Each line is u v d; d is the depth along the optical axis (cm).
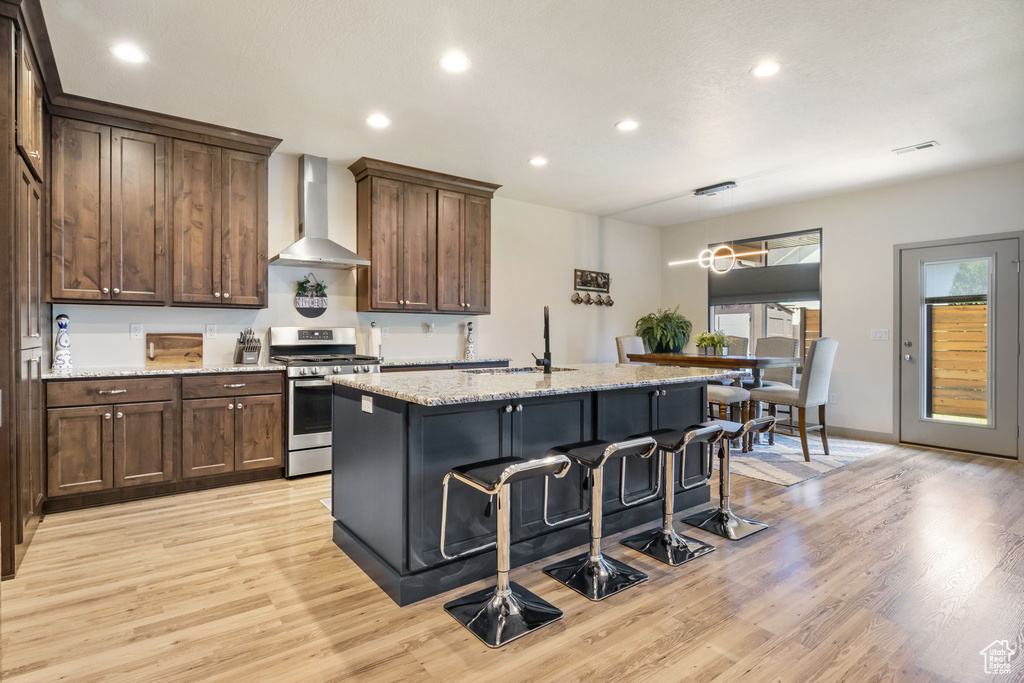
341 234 454
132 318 371
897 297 508
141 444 329
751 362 470
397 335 493
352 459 256
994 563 245
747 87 310
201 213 369
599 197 564
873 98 324
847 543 269
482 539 232
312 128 372
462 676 166
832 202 554
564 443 259
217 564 244
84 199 329
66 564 243
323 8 235
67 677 164
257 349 402
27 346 252
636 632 191
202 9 235
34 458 274
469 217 500
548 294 608
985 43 263
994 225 451
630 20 245
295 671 168
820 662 173
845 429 543
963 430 470
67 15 238
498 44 265
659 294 723
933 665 172
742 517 307
